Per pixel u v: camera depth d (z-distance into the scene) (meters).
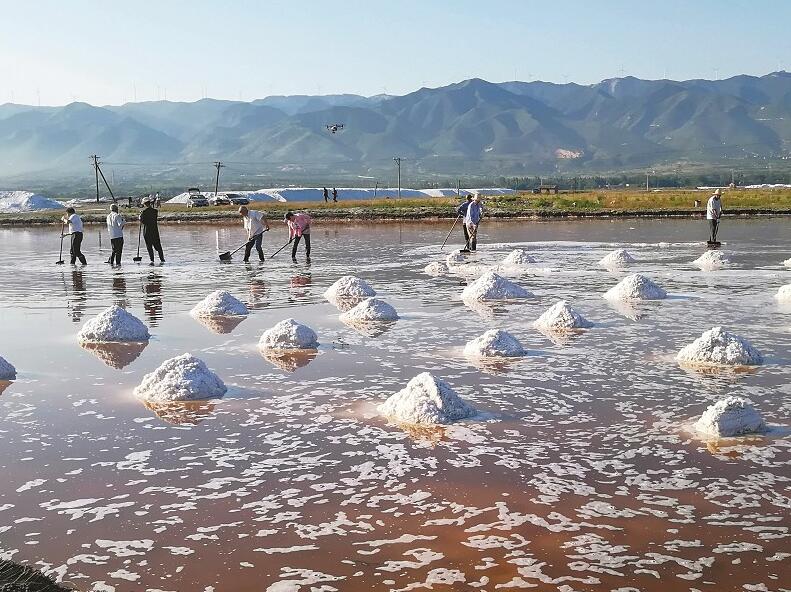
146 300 15.94
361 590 4.51
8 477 6.19
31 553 4.99
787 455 6.45
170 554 4.95
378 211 50.94
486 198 60.81
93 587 4.58
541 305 14.47
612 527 5.21
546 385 8.65
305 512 5.50
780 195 60.06
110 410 7.96
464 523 5.30
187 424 7.46
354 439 6.97
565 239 31.09
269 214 52.22
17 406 8.16
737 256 23.16
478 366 9.59
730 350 9.56
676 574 4.62
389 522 5.33
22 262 25.17
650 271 19.73
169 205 79.88
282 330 10.88
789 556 4.82
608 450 6.61
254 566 4.79
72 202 99.31
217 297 13.98
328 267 22.02
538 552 4.90
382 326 12.46
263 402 8.15
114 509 5.59
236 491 5.88
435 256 25.02
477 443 6.82
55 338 11.88
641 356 10.01
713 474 6.07
